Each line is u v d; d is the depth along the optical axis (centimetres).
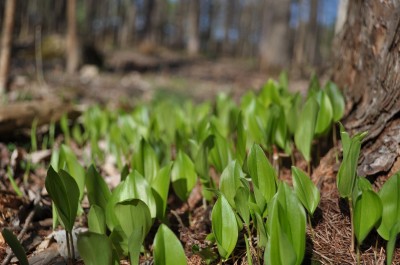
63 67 318
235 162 53
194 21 888
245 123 81
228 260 54
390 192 46
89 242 42
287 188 44
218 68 511
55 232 62
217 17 1422
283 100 83
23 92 151
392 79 60
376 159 59
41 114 108
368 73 70
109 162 94
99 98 187
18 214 67
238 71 460
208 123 70
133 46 882
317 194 51
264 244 48
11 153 94
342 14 120
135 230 43
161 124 99
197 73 429
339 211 58
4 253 58
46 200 75
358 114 69
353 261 51
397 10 62
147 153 63
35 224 67
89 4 895
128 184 53
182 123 93
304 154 62
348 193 49
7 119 99
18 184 81
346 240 54
